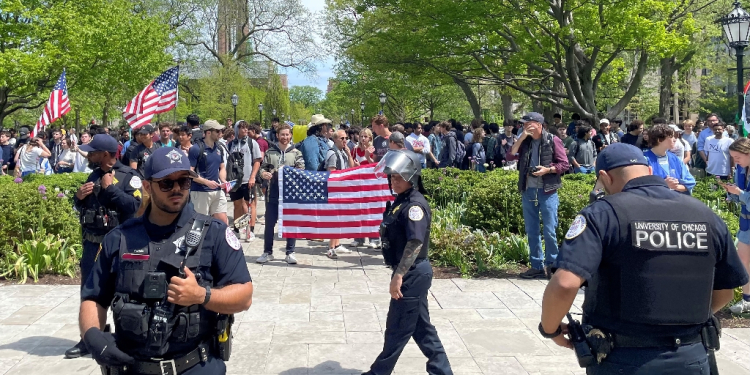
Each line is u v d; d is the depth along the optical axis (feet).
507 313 19.97
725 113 137.39
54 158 54.65
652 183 8.98
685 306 8.34
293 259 27.37
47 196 25.59
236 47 143.54
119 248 8.54
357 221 27.12
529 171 23.53
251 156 33.88
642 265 8.33
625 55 89.92
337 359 16.07
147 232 8.68
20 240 25.11
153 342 8.09
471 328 18.53
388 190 27.14
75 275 24.29
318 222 27.14
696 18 80.38
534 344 17.20
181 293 7.98
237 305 8.59
